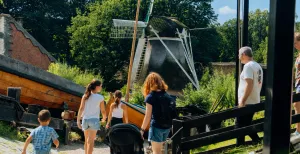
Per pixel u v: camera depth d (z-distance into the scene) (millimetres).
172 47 35812
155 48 36188
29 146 9250
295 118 6172
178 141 5719
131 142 5645
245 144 7375
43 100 13195
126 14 49375
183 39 36781
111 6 49375
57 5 60094
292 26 3533
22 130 10547
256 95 6367
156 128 5906
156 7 50438
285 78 3551
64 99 14039
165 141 5781
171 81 35969
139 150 5691
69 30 51969
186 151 6164
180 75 36062
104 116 8359
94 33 48844
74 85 14195
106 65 48906
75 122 12938
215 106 22000
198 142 5773
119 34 36281
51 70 29125
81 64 49656
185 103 23234
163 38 35875
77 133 13406
